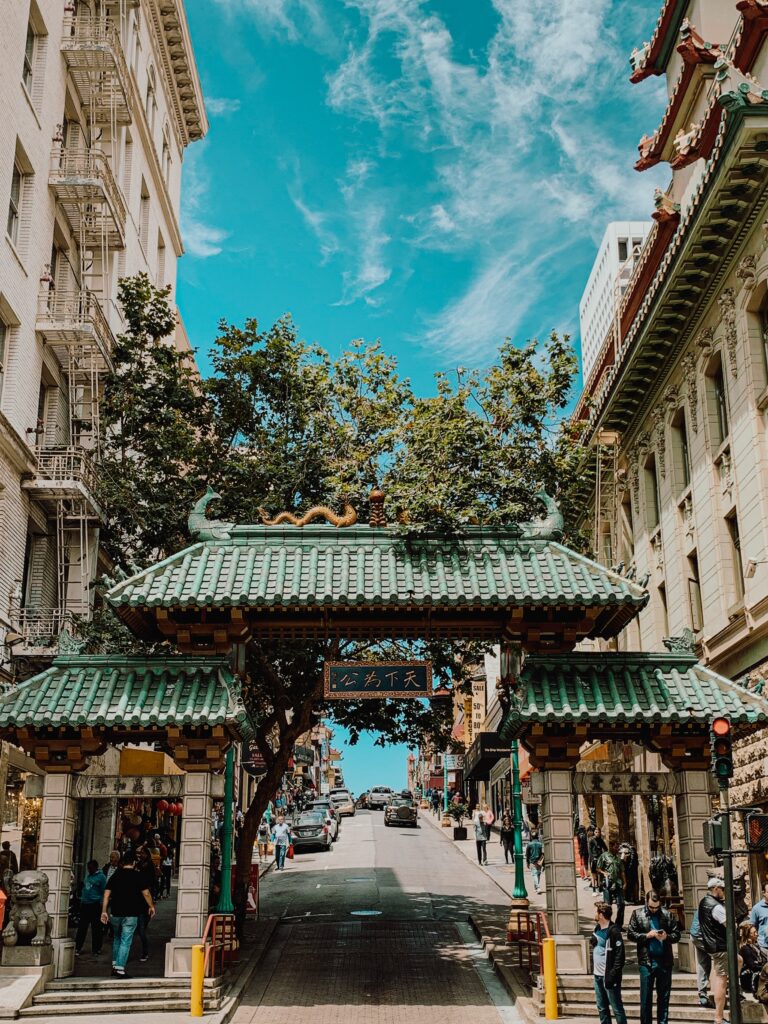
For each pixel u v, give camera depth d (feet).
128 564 87.40
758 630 65.92
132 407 84.79
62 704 50.26
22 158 86.58
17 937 49.16
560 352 76.79
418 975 57.11
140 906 51.80
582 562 53.78
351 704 82.89
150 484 82.38
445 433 69.10
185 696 50.47
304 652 75.36
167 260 146.92
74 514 85.30
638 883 92.63
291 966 60.03
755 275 68.59
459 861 125.90
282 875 113.50
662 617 91.61
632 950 61.77
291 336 84.58
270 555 54.19
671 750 51.39
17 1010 45.32
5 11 81.05
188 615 53.31
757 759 63.82
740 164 64.44
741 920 46.55
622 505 104.12
